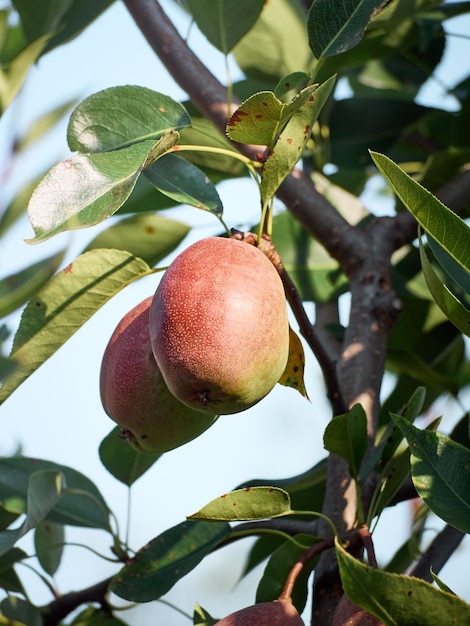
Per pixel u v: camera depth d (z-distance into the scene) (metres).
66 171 2.09
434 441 2.21
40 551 3.15
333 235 3.34
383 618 1.90
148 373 2.47
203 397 2.22
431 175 3.62
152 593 2.66
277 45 3.81
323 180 3.86
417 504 3.67
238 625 2.16
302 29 3.78
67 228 2.04
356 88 4.27
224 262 2.24
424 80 4.11
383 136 3.84
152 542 2.73
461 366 4.03
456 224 2.10
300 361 2.59
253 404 2.29
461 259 2.16
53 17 3.54
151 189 3.66
